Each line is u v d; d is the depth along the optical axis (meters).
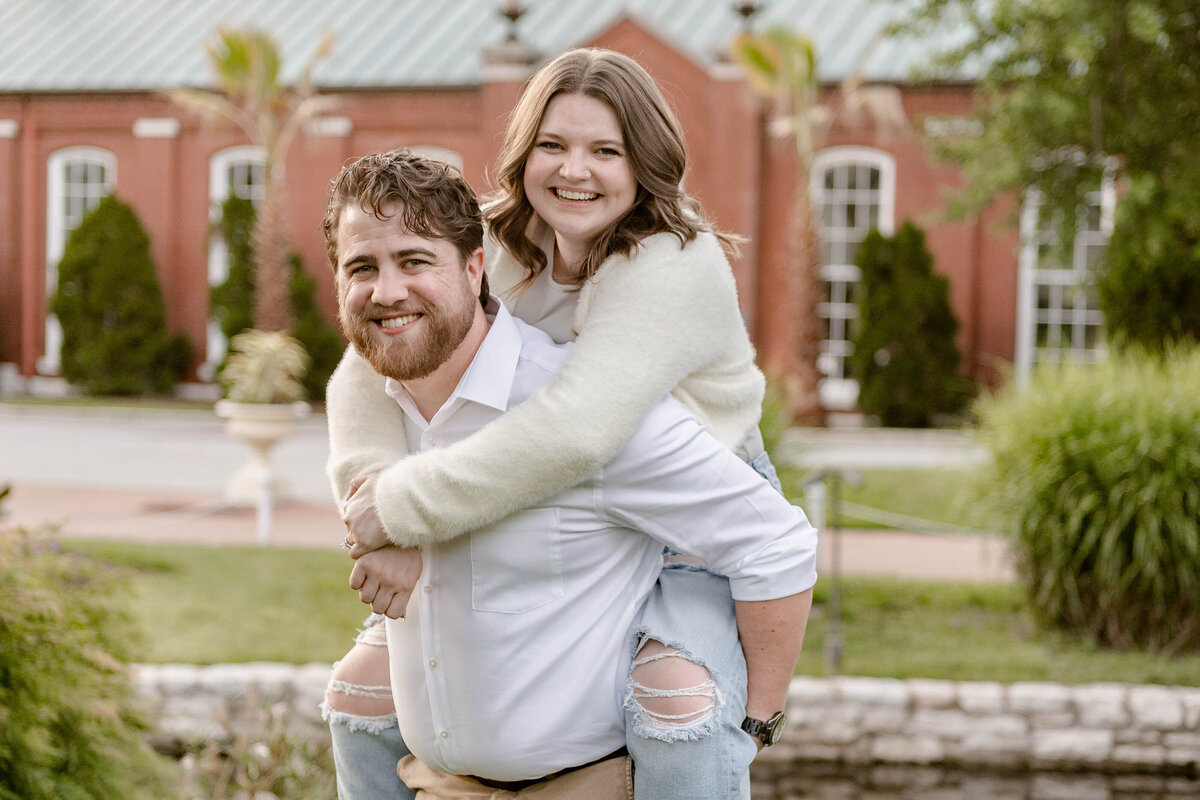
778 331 18.89
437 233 1.74
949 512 9.63
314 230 20.97
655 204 1.89
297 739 4.06
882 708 5.05
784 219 18.83
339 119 20.81
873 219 18.92
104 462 13.56
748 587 1.83
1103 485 5.98
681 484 1.79
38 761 2.91
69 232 21.08
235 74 18.55
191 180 21.52
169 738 4.91
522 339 1.90
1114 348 7.11
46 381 22.16
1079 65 11.23
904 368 17.30
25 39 23.77
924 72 12.53
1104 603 6.00
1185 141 11.10
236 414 10.73
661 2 21.88
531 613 1.82
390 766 2.09
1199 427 5.79
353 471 1.92
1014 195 12.63
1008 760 5.06
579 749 1.86
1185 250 12.85
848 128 18.64
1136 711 5.02
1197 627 5.89
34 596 2.94
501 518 1.79
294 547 8.37
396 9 23.20
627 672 1.86
